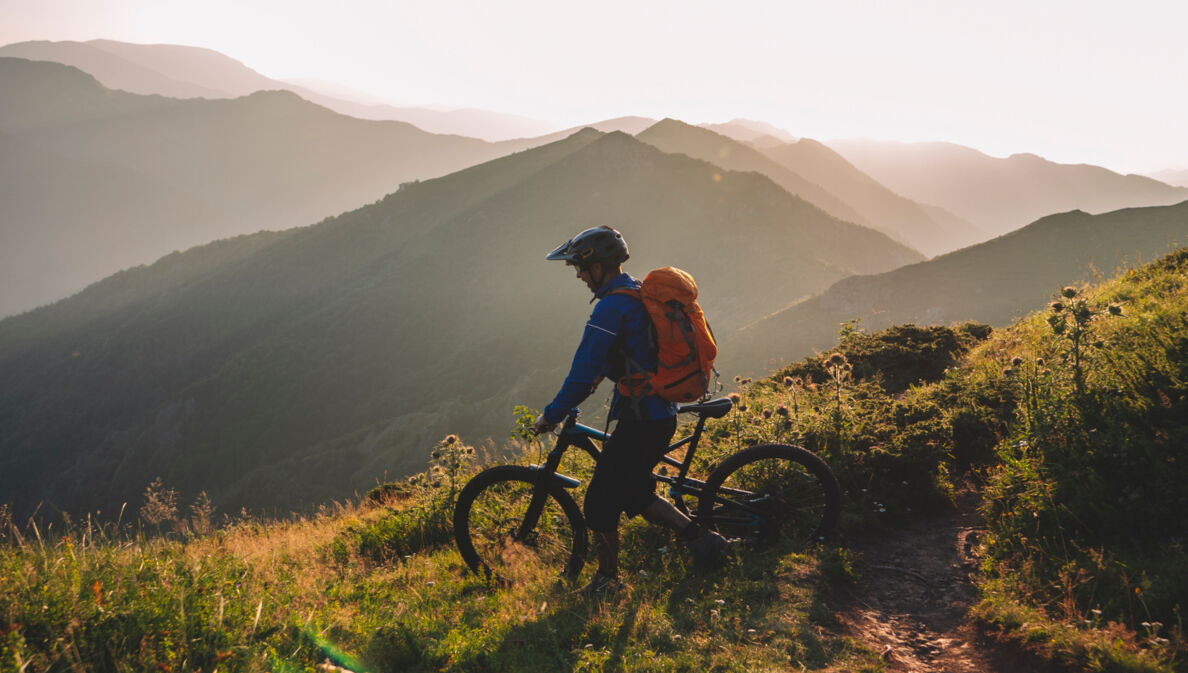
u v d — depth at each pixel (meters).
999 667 2.66
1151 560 2.84
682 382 3.09
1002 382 5.32
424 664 2.85
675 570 3.60
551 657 2.83
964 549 3.65
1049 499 3.41
